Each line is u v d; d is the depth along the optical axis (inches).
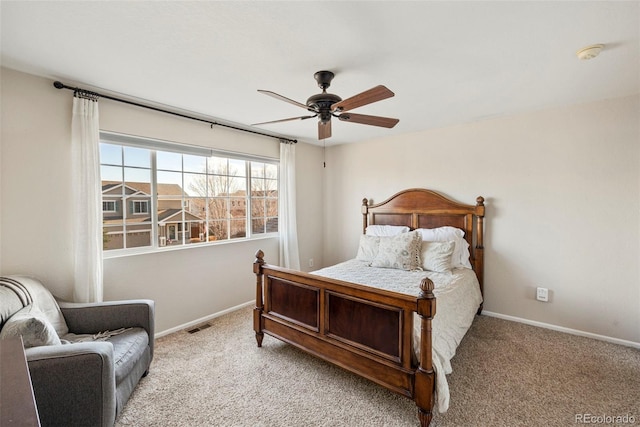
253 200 151.6
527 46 68.0
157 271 111.4
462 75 83.7
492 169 128.0
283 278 94.7
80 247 88.4
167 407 72.6
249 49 69.5
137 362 76.2
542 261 117.6
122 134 101.0
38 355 54.3
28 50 69.9
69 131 89.2
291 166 161.8
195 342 106.7
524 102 107.1
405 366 67.4
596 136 105.9
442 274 113.8
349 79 86.4
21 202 81.5
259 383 82.3
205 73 82.4
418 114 121.1
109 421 59.1
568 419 68.0
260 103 106.7
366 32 62.4
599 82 89.0
